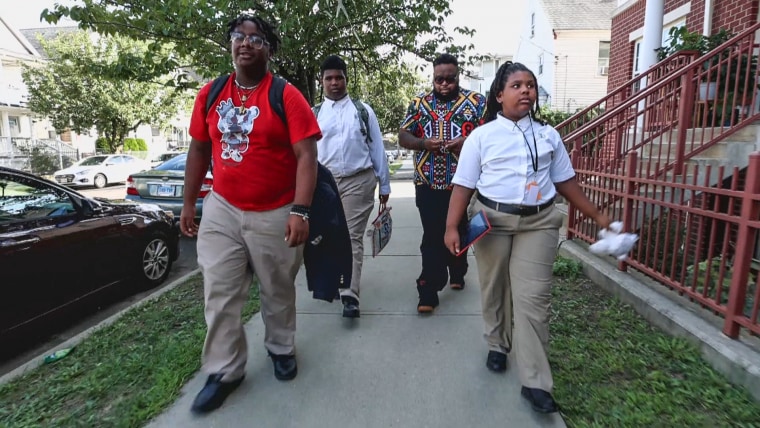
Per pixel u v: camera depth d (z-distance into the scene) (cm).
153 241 500
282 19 536
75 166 1869
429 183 348
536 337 234
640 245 383
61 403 265
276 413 244
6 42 2491
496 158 239
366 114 373
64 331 403
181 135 3903
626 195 400
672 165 501
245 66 235
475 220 239
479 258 256
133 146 3011
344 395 259
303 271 489
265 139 237
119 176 1902
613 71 1055
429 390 262
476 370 282
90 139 3008
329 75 366
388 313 372
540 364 236
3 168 363
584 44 2167
